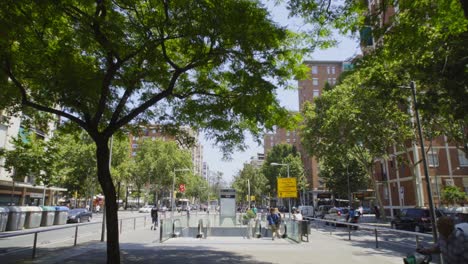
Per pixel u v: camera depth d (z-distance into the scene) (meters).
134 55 9.77
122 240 18.06
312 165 82.00
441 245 5.19
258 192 90.12
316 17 9.08
